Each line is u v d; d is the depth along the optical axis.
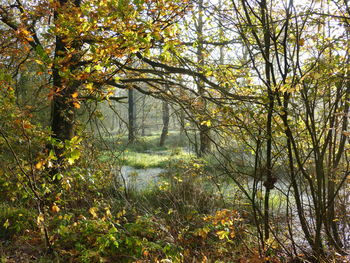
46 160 3.41
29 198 5.46
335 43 4.11
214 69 4.59
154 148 18.67
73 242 4.52
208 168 6.59
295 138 4.44
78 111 8.98
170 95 5.17
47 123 7.53
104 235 4.19
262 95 4.29
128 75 6.07
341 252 4.61
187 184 6.82
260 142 4.03
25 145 4.62
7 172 4.73
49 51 4.91
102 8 3.43
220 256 4.62
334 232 4.98
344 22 4.10
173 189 6.93
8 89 3.58
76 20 3.68
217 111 4.28
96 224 4.61
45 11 5.09
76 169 5.27
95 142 6.44
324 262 4.14
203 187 6.96
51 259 4.18
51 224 4.84
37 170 4.79
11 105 3.79
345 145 4.98
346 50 4.22
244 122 4.01
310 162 4.81
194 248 4.88
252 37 4.91
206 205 6.37
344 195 5.12
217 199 6.29
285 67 3.79
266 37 4.07
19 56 5.22
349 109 4.77
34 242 4.60
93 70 3.90
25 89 6.83
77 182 5.44
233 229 4.30
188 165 5.74
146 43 3.29
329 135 4.28
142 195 7.80
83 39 3.88
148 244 4.20
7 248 4.43
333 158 4.86
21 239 4.62
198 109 4.69
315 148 4.27
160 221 5.11
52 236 4.49
